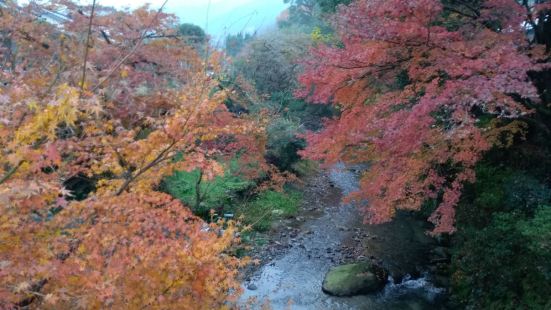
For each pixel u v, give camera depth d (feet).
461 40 22.63
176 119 14.51
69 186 21.47
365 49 22.43
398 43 22.09
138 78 26.58
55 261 11.05
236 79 51.60
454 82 19.79
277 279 33.42
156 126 16.62
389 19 21.99
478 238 26.23
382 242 40.16
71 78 15.16
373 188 25.27
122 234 13.08
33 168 10.91
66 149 13.62
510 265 24.13
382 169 26.25
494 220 26.25
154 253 12.77
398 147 21.94
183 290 13.01
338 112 73.82
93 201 13.14
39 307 11.21
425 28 20.83
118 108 22.66
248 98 53.72
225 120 31.89
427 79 24.79
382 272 33.37
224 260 17.22
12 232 11.19
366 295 31.04
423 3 19.60
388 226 43.73
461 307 28.02
